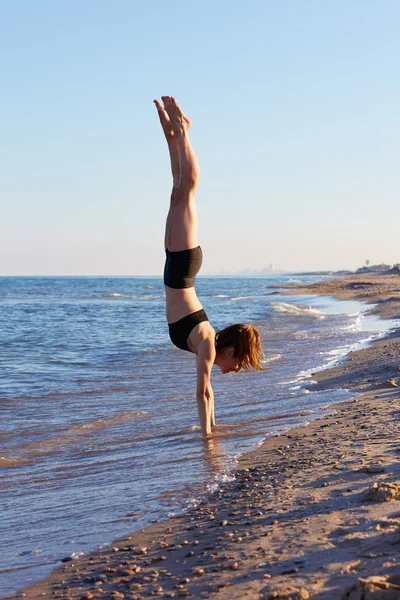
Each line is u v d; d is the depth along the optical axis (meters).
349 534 3.28
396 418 6.77
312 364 12.96
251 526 3.70
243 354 6.41
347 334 19.81
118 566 3.35
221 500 4.41
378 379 9.95
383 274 152.88
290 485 4.52
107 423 7.88
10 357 15.34
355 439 5.89
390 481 4.27
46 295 76.25
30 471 5.85
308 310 35.81
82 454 6.42
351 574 2.76
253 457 5.64
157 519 4.16
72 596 3.01
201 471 5.32
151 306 46.41
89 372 12.69
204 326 6.12
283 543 3.30
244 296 66.25
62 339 20.41
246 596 2.69
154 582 3.04
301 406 8.33
